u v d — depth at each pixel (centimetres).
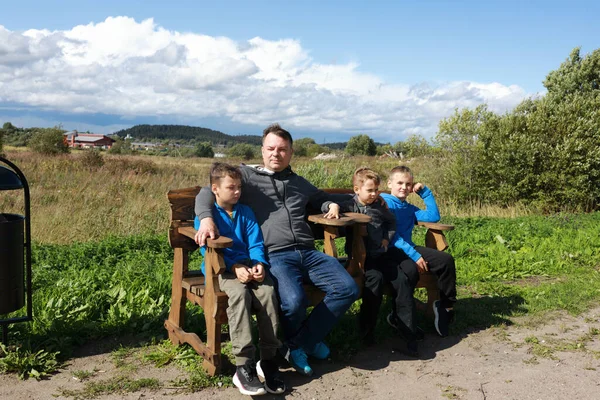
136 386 318
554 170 1298
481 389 334
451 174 1419
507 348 406
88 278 521
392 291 405
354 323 433
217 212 351
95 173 1727
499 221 1045
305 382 339
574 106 1338
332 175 1323
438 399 320
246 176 375
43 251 682
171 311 389
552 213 1263
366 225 410
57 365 348
